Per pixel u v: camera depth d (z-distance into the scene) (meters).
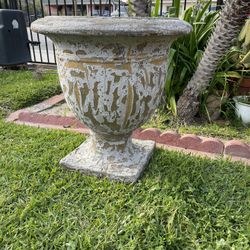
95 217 1.33
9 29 3.72
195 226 1.27
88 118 1.49
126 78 1.33
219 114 2.48
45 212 1.37
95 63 1.31
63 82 1.47
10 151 1.89
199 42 2.48
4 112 2.65
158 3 2.44
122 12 4.23
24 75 3.82
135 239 1.19
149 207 1.37
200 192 1.50
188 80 2.48
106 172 1.61
